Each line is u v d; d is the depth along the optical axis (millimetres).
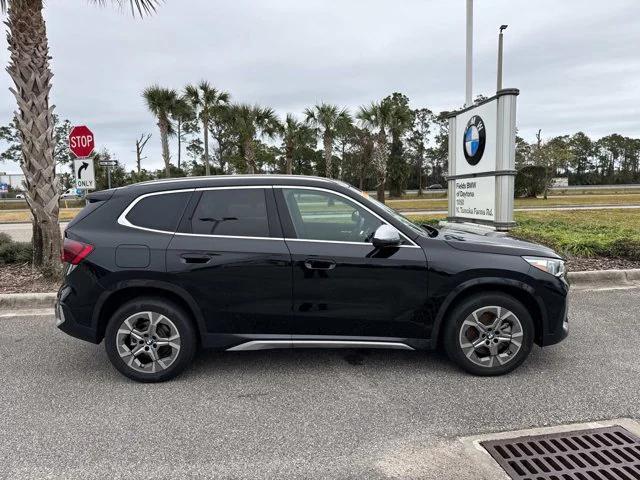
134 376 4059
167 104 30062
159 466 2881
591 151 93312
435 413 3482
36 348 4973
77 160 10391
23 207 43125
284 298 3998
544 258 4078
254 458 2953
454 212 10023
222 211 4113
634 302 6348
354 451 3012
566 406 3553
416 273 3977
